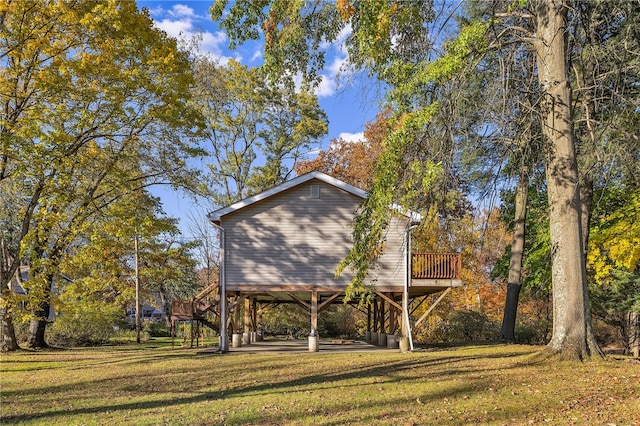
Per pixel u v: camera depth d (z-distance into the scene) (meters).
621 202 17.25
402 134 8.76
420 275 19.41
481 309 31.86
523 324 27.91
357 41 8.83
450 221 12.51
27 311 19.05
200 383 11.41
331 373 12.34
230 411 8.12
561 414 7.32
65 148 17.00
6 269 20.17
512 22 12.39
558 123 11.32
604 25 11.39
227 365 14.79
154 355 18.91
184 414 8.01
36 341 23.75
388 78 8.98
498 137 9.82
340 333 33.88
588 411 7.43
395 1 8.38
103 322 27.78
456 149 9.31
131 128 18.95
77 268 20.53
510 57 10.25
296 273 19.48
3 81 15.48
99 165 18.73
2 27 15.30
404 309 19.28
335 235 19.64
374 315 26.14
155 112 18.47
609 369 10.45
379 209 8.91
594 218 17.64
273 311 33.22
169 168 20.59
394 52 8.88
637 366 10.78
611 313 24.00
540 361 11.59
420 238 22.69
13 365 16.27
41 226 18.05
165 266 30.36
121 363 16.27
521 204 20.11
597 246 16.34
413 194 9.25
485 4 10.82
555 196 11.57
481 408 7.80
